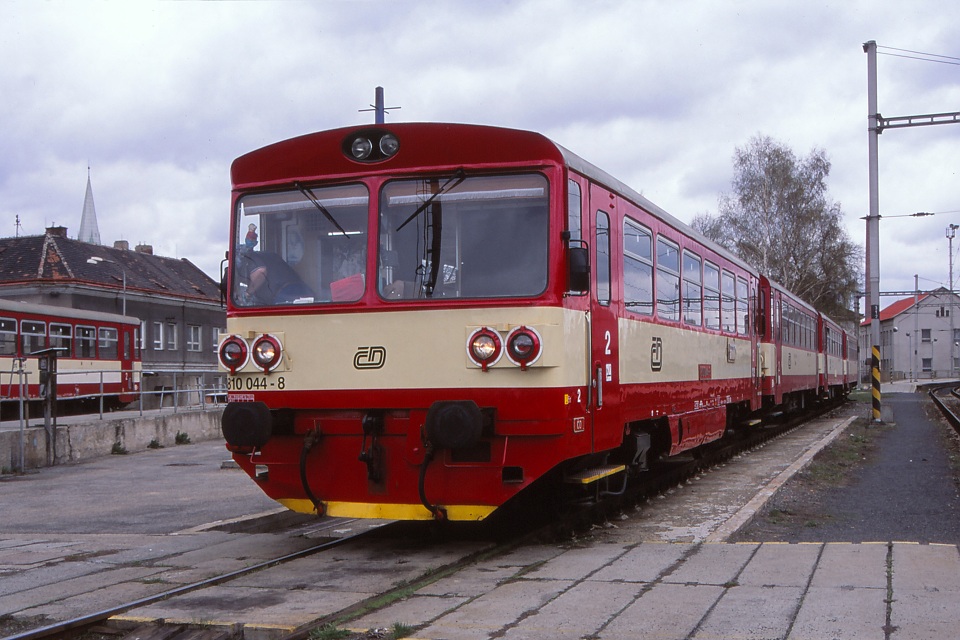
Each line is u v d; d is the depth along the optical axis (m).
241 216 8.81
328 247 8.47
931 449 18.81
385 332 8.15
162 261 60.22
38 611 6.55
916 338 112.56
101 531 10.13
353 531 10.16
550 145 8.03
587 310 8.66
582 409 8.38
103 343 32.72
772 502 11.43
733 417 16.78
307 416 8.41
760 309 18.42
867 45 25.94
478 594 6.62
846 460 16.67
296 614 6.12
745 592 6.39
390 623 5.89
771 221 53.47
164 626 6.02
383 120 20.83
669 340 11.74
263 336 8.42
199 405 28.03
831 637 5.34
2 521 10.98
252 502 12.09
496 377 7.84
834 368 35.81
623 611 6.01
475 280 8.05
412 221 8.25
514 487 7.86
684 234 12.79
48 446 17.31
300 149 8.59
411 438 8.05
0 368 26.61
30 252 49.88
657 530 9.49
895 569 6.93
